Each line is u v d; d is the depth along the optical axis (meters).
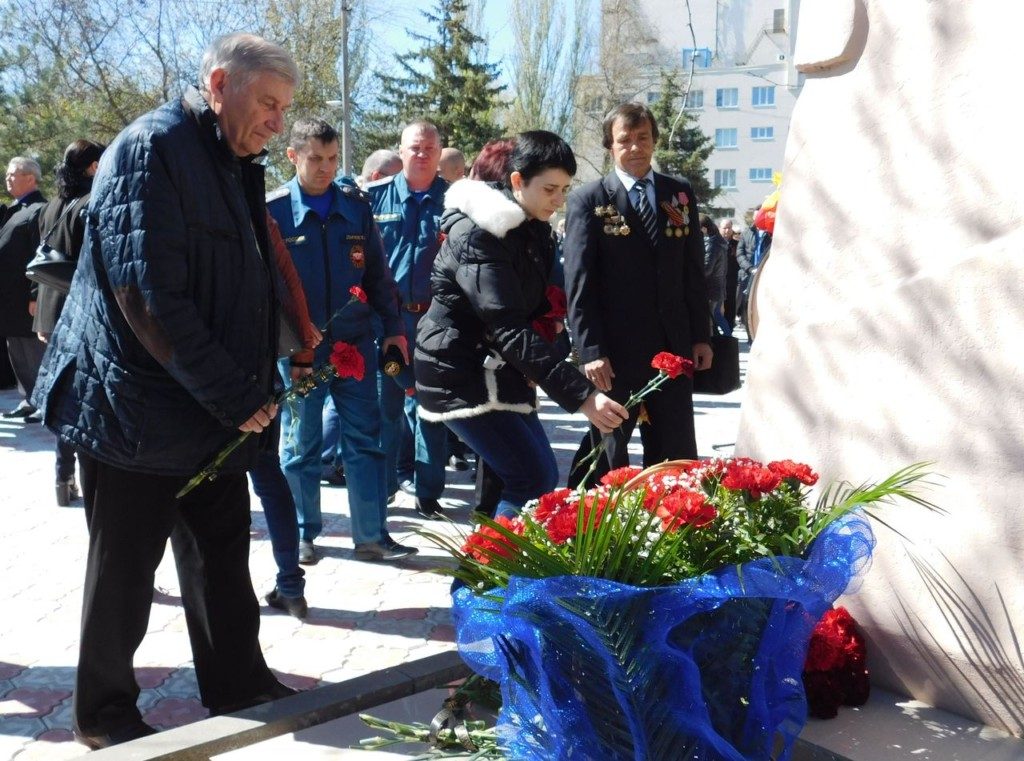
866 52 2.63
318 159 4.61
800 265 2.79
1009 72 2.37
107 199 2.65
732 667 2.11
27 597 4.34
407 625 4.07
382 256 4.84
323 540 5.19
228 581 3.07
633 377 4.41
